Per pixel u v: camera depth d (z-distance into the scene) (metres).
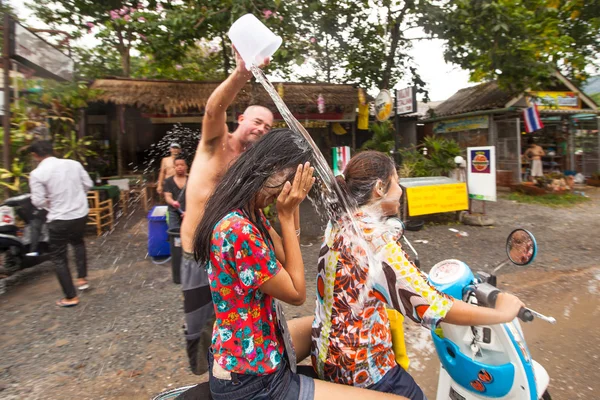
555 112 14.41
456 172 8.19
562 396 2.75
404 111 9.28
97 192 7.38
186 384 2.94
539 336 3.57
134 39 11.48
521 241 1.76
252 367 1.30
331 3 10.26
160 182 6.16
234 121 9.92
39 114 7.70
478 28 9.20
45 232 5.22
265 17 7.45
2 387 2.95
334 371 1.47
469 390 1.87
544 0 10.02
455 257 5.88
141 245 6.76
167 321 3.95
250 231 1.25
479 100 14.67
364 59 12.12
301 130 1.43
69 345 3.55
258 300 1.32
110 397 2.82
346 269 1.44
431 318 1.31
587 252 6.12
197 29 8.23
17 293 4.87
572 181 12.97
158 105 9.09
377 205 1.57
